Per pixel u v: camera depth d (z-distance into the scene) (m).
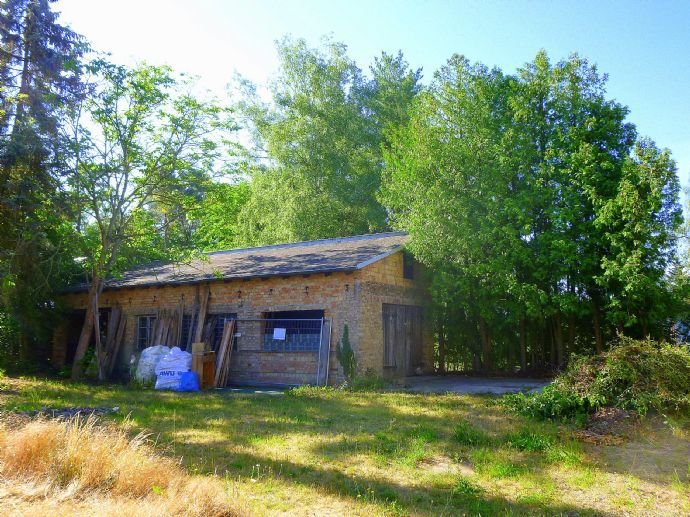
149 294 20.97
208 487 5.27
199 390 15.95
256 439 8.33
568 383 10.39
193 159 19.03
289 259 19.52
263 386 17.19
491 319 17.75
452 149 17.83
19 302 19.31
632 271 14.48
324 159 30.36
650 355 9.87
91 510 4.65
